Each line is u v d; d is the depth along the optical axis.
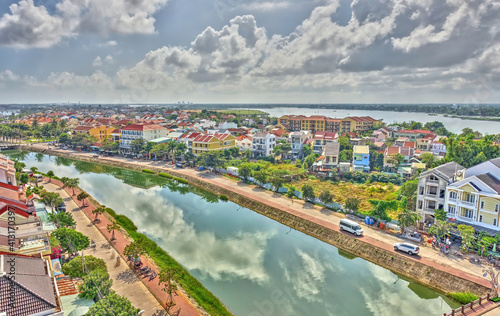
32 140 151.62
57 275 33.12
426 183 49.19
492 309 30.20
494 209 42.06
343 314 32.53
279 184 68.69
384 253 42.38
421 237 45.75
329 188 71.00
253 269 40.56
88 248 42.66
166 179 86.50
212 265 41.22
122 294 32.97
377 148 102.62
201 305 32.38
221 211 61.62
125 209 61.91
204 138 100.94
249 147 109.81
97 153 121.44
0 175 48.12
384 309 33.50
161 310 30.86
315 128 156.12
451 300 34.88
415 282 38.09
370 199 61.34
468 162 67.44
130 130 121.88
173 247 45.94
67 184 67.44
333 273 40.09
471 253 41.16
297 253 44.97
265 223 55.56
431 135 112.31
